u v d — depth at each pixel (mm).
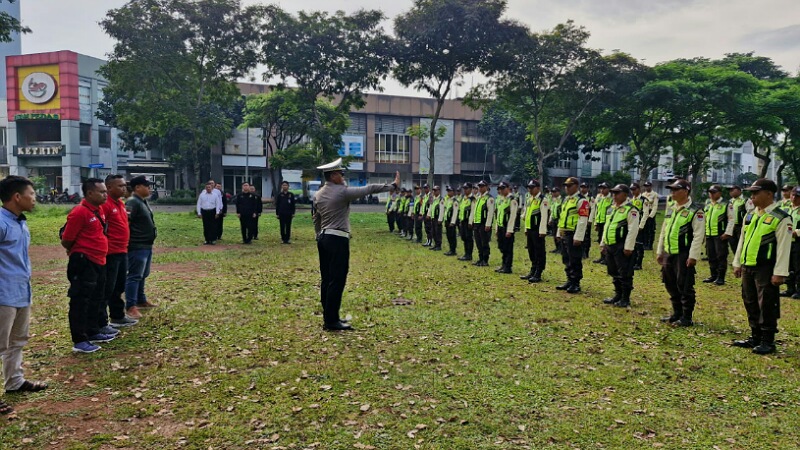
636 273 10367
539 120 26828
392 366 4738
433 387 4289
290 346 5270
